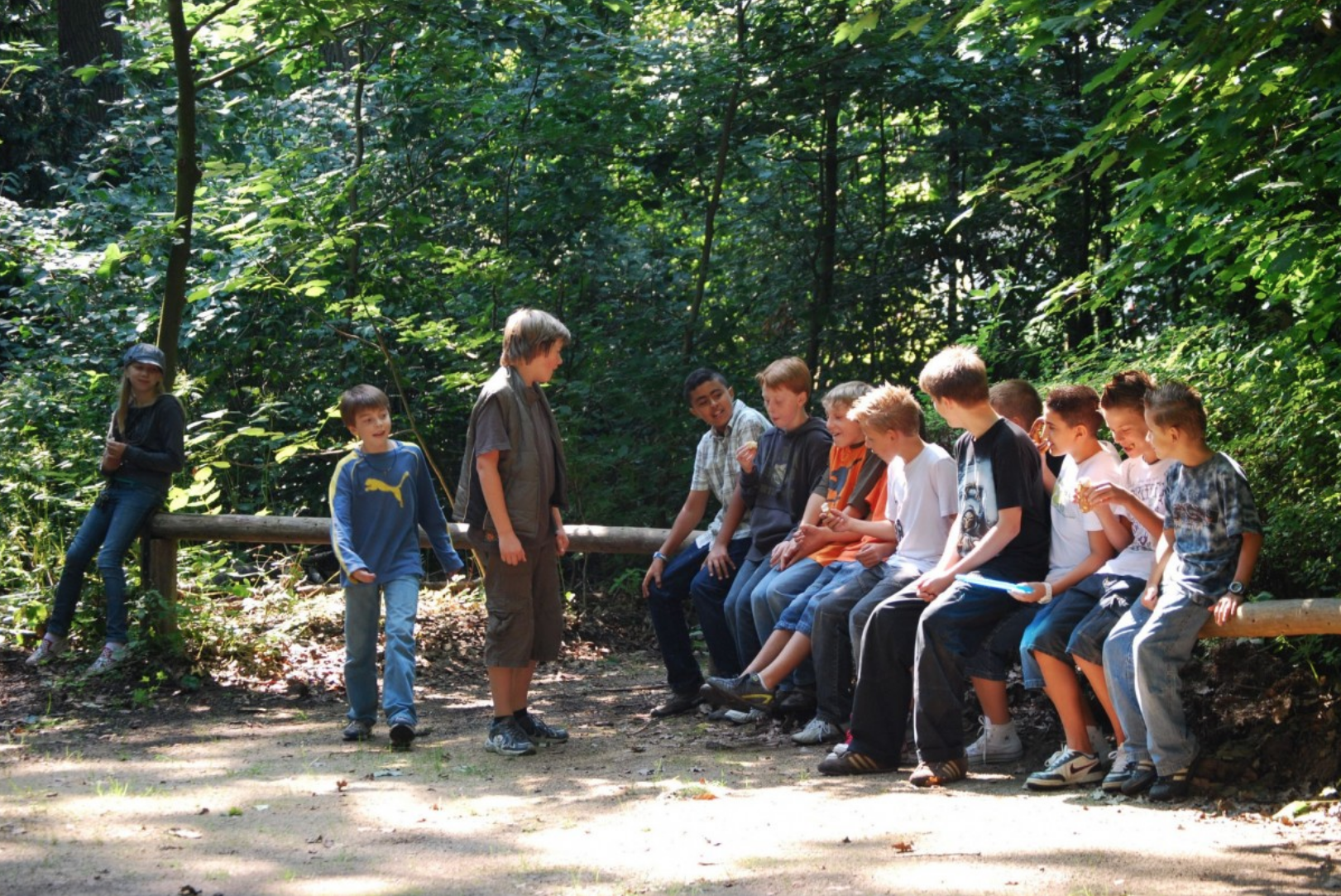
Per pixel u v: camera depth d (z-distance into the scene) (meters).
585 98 9.58
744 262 11.48
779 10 9.79
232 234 8.74
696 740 5.59
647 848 3.80
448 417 9.58
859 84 9.70
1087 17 4.48
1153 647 4.26
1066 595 4.67
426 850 3.80
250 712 6.19
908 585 5.06
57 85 12.15
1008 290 8.20
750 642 5.88
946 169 12.43
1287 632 4.06
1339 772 4.24
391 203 9.78
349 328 9.31
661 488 9.68
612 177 10.55
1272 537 5.06
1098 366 7.30
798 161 11.49
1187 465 4.29
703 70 9.70
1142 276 5.73
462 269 9.14
